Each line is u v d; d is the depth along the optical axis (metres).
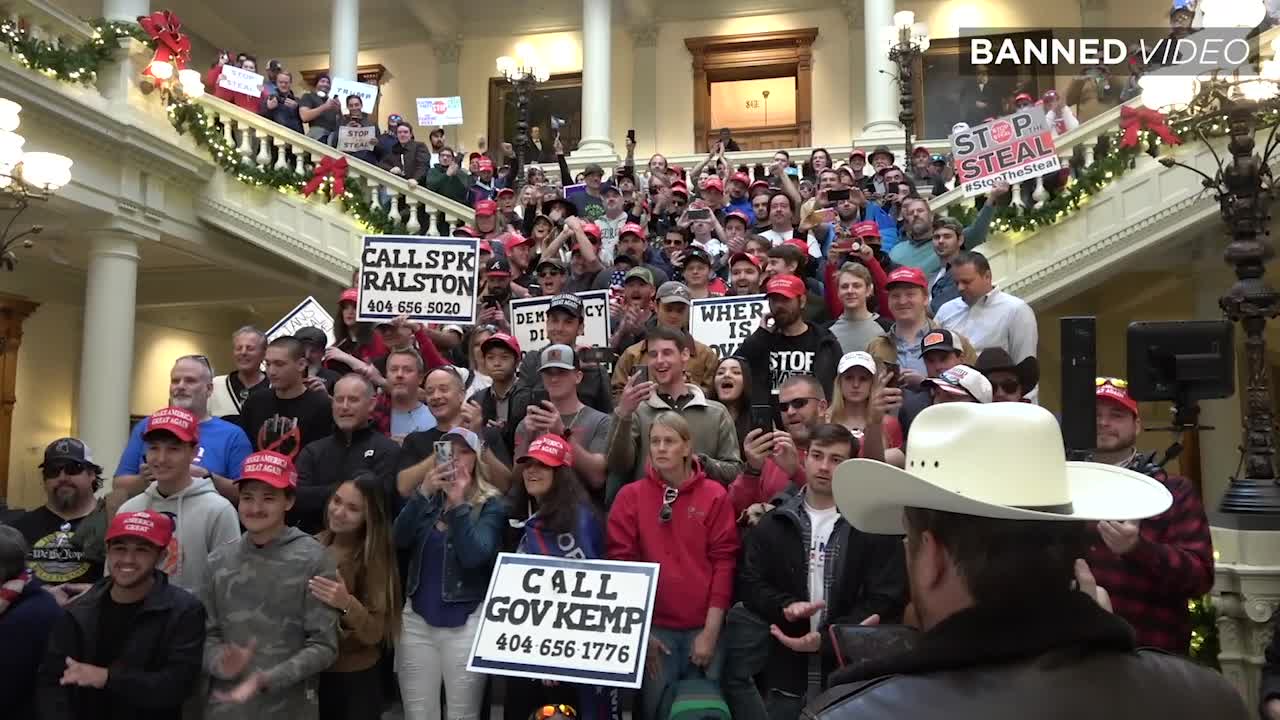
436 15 18.34
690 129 17.69
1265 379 4.14
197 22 18.25
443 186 11.23
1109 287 11.41
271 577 3.51
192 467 4.12
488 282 7.14
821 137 17.19
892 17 14.29
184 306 14.54
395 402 5.16
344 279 10.70
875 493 1.37
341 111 12.00
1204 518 3.03
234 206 10.68
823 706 1.22
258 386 5.45
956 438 1.31
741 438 4.71
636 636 3.38
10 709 3.48
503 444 4.63
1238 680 3.75
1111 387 3.44
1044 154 7.54
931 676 1.18
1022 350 5.26
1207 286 9.38
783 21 17.62
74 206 9.06
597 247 7.79
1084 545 1.29
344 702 3.72
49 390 12.88
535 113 18.36
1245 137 4.40
